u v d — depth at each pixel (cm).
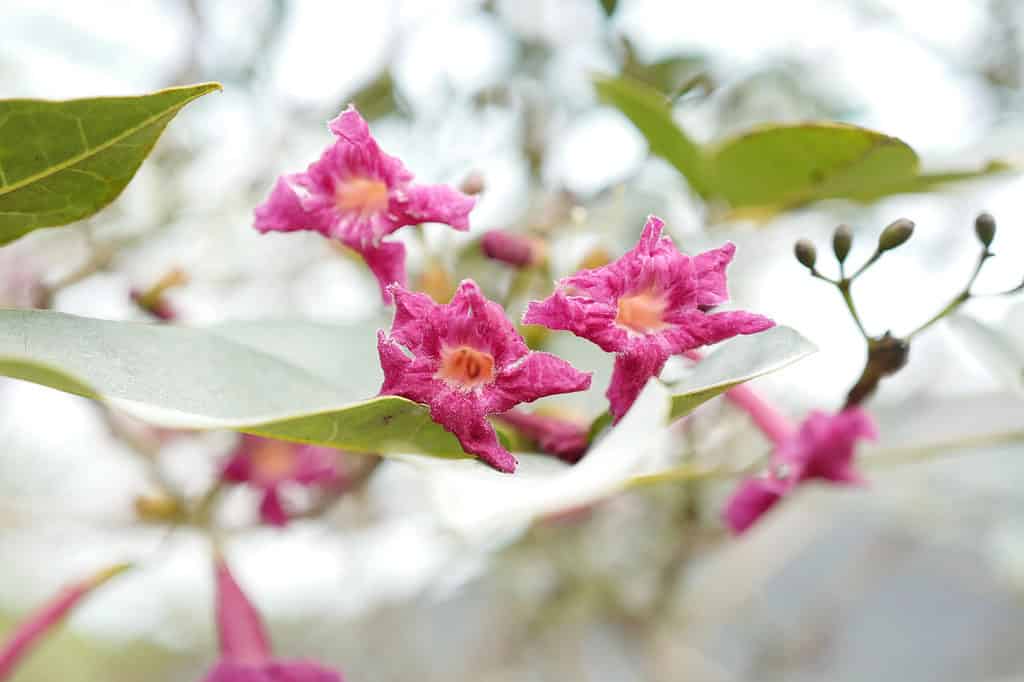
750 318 23
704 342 23
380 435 22
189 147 39
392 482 42
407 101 39
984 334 31
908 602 65
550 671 52
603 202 35
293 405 24
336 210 25
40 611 31
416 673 55
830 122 29
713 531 44
